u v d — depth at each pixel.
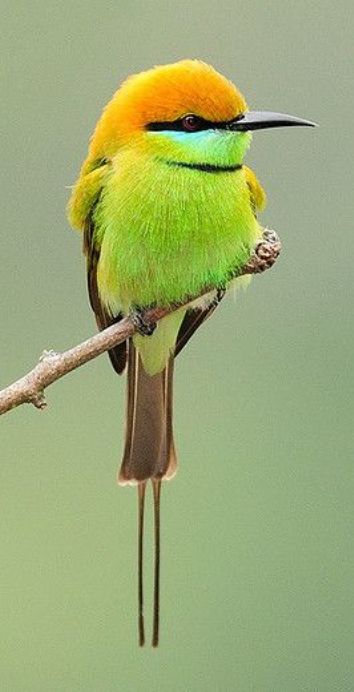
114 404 12.83
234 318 12.17
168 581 12.08
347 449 11.76
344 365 11.86
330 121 12.08
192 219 9.23
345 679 11.11
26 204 11.98
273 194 12.05
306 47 12.13
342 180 12.03
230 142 9.20
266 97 12.14
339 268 11.96
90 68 12.17
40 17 12.12
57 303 12.00
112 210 9.35
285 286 12.02
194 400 12.23
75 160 12.06
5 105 12.05
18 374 11.91
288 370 11.95
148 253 9.31
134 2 12.23
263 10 12.17
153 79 9.24
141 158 9.26
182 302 9.52
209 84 9.16
